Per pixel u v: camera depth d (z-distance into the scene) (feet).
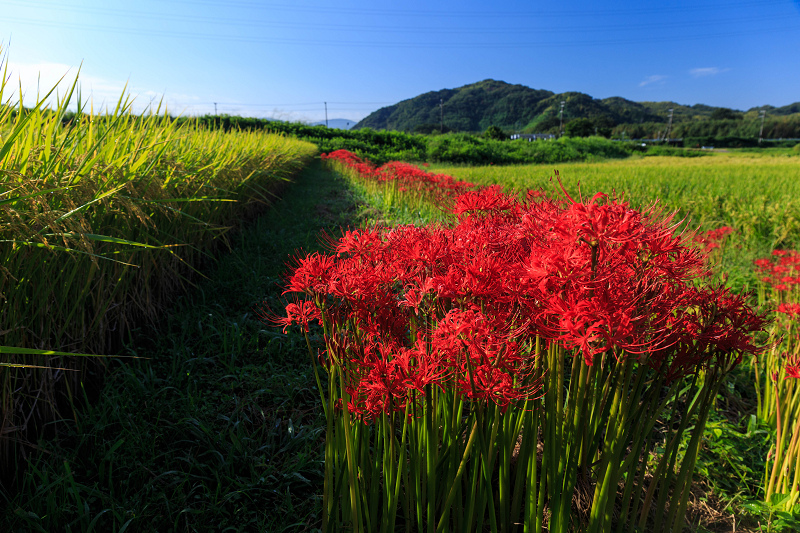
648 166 92.12
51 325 8.71
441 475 6.34
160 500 7.50
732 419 10.91
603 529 5.62
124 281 11.34
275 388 10.86
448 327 4.57
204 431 8.81
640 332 4.51
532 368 5.90
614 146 179.63
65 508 6.89
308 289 5.70
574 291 4.37
